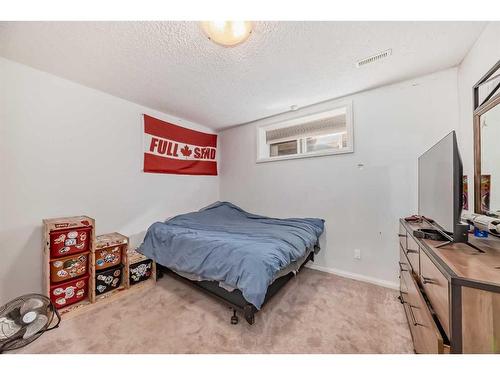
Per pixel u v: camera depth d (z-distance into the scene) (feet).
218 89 7.43
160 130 9.48
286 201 9.85
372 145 7.54
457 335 2.47
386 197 7.31
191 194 11.06
